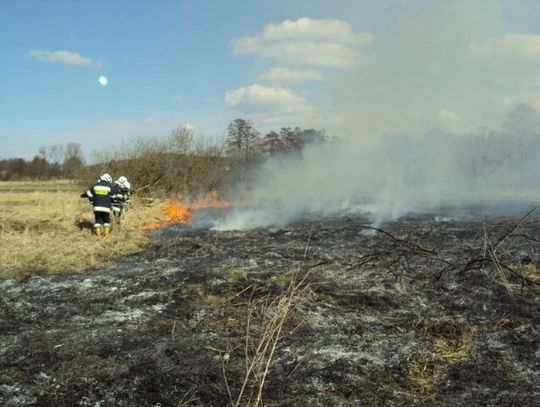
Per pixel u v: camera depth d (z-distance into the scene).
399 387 4.91
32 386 5.01
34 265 10.32
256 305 7.21
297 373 5.17
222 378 5.09
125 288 8.62
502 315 6.75
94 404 4.67
